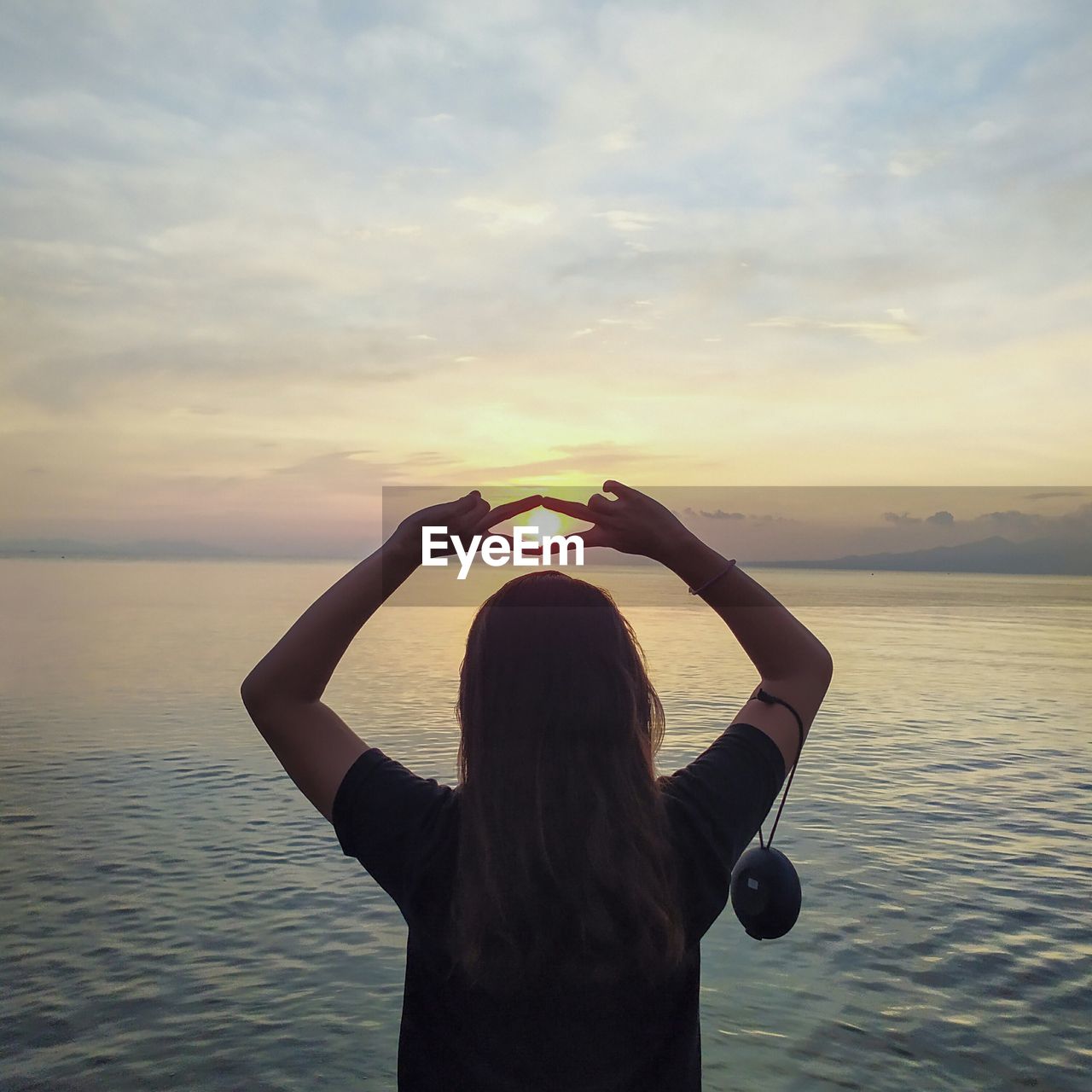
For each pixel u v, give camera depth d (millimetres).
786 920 1618
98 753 13898
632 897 1134
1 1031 5562
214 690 20906
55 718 17094
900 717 18609
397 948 6805
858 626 51406
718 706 19156
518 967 1147
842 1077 5102
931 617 55094
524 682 1175
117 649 31484
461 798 1206
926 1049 5391
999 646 40594
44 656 29125
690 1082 1186
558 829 1142
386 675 26328
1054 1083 5043
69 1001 5965
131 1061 5242
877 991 6141
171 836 9570
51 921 7273
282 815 10398
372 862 1224
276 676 1233
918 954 6738
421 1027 1194
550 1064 1149
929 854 9188
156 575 147375
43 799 11133
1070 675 27547
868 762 13984
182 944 6863
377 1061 5258
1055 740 16062
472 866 1147
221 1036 5527
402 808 1225
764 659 1363
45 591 84875
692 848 1199
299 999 6012
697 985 1222
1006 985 6234
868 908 7676
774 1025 5684
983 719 18438
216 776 12336
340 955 6688
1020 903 7793
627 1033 1162
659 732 1292
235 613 53594
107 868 8562
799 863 8898
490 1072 1152
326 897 7805
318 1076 5105
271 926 7211
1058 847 9453
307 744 1259
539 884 1135
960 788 12164
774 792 1310
